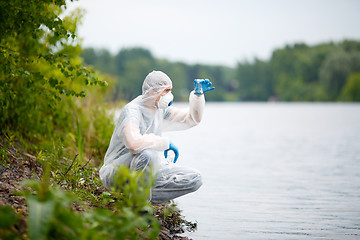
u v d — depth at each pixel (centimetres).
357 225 503
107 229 342
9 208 329
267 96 11150
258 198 630
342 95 8694
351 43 10069
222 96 11475
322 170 856
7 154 540
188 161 970
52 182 496
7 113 632
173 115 492
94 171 584
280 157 1041
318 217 536
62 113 723
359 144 1305
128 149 461
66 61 595
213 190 679
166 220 497
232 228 491
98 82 570
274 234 471
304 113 3866
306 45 10788
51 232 309
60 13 670
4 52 548
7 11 539
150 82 457
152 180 377
